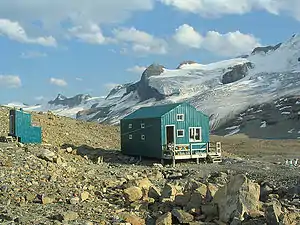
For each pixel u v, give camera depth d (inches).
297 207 744.3
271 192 904.9
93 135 1973.4
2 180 827.4
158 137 1562.5
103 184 945.5
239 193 672.4
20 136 1386.6
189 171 1289.4
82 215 666.8
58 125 1919.3
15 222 609.0
